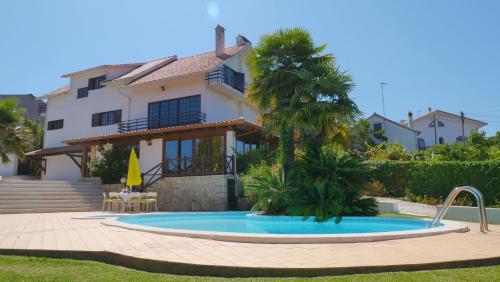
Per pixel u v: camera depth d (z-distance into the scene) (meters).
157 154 20.86
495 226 8.45
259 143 23.52
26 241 6.37
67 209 16.95
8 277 4.08
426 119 53.34
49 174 29.62
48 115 31.09
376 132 45.31
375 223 11.22
